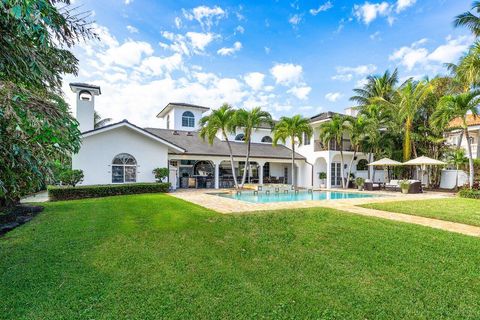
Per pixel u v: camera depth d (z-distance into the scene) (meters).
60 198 13.62
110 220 8.02
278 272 4.49
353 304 3.53
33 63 3.75
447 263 4.82
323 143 24.02
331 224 7.48
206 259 5.02
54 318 3.14
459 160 21.19
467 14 16.50
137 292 3.76
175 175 20.52
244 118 19.25
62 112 3.88
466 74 16.12
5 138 3.31
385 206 10.83
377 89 30.45
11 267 4.55
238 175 27.62
